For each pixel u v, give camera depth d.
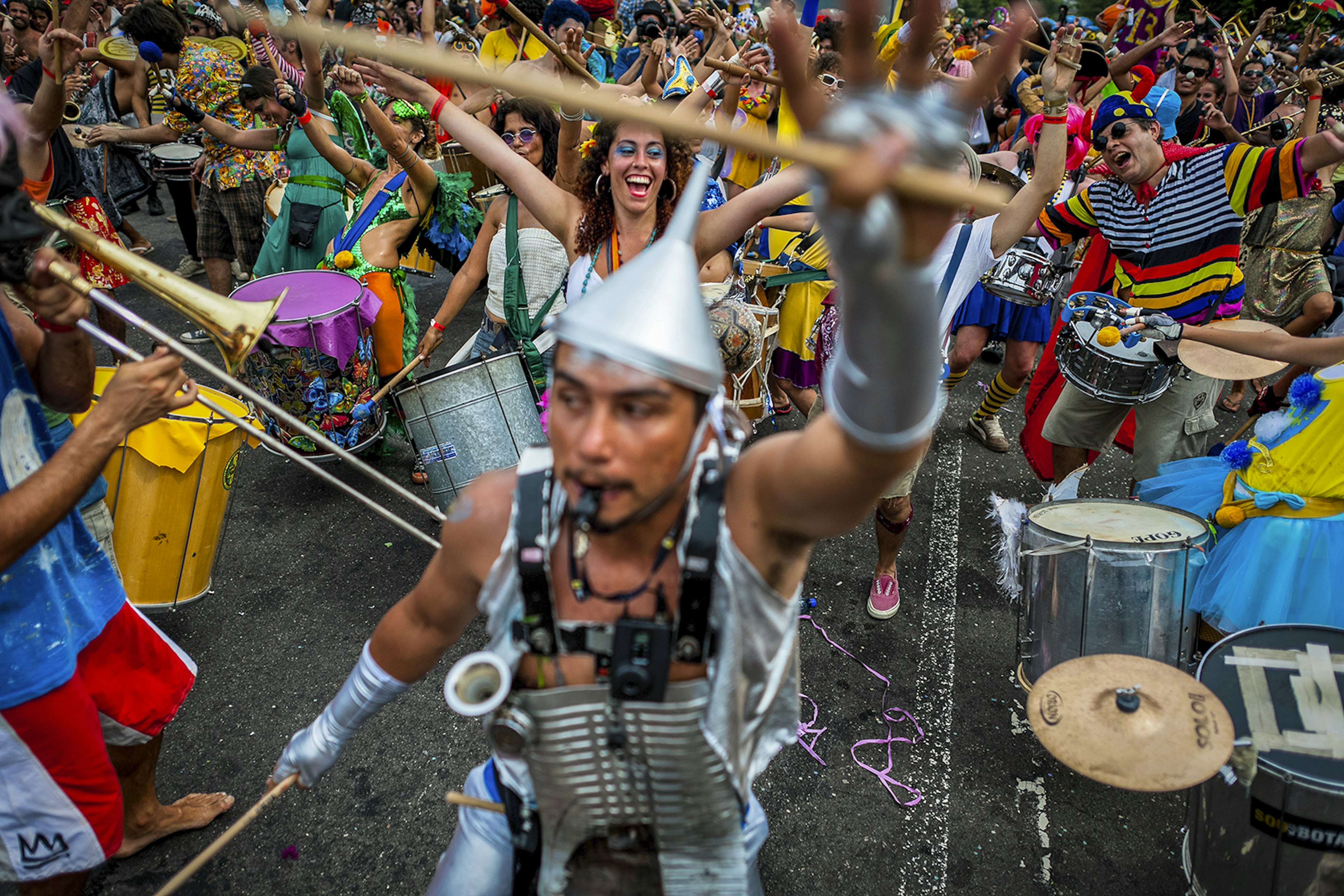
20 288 1.52
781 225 4.12
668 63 6.21
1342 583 2.62
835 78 4.07
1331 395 2.69
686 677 1.22
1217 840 2.10
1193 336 3.12
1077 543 2.58
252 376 3.83
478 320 6.33
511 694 1.27
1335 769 1.89
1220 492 2.99
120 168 7.65
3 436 1.69
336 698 1.60
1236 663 2.22
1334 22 9.98
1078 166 4.73
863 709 3.03
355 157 4.70
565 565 1.23
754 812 1.54
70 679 1.76
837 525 1.07
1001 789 2.73
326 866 2.45
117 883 2.35
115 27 6.80
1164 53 7.02
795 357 4.35
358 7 8.02
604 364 1.03
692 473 1.17
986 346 6.06
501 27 6.32
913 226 0.72
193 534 3.01
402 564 3.73
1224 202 3.41
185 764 2.75
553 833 1.38
